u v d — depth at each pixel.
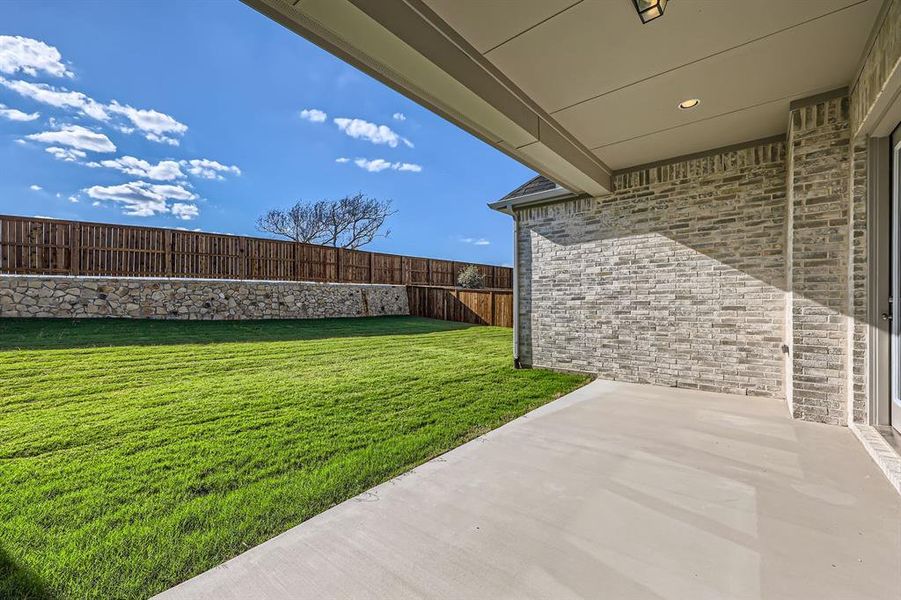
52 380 5.44
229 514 2.43
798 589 1.81
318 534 2.24
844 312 3.89
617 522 2.34
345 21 2.60
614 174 6.13
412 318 15.87
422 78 3.20
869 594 1.77
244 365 6.88
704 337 5.41
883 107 3.10
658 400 4.97
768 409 4.52
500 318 13.80
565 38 3.16
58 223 9.63
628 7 2.83
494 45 3.25
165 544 2.14
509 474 2.96
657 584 1.85
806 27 3.00
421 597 1.78
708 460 3.17
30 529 2.26
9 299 8.99
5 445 3.42
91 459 3.18
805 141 4.02
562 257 6.71
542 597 1.78
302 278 14.11
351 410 4.52
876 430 3.56
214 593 1.81
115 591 1.82
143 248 10.80
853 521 2.32
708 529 2.26
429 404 4.77
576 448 3.45
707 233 5.38
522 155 4.67
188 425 3.96
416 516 2.42
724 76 3.66
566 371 6.64
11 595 1.78
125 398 4.83
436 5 2.83
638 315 5.93
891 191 3.55
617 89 3.87
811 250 4.04
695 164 5.45
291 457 3.25
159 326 10.09
